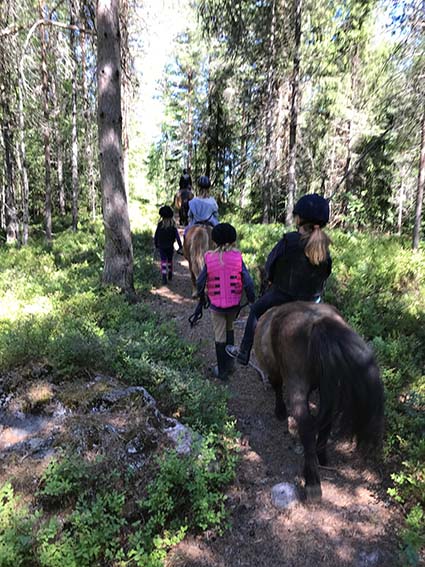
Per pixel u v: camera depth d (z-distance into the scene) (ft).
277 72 53.47
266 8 50.96
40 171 100.07
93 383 15.10
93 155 84.43
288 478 13.16
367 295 25.66
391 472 12.93
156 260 41.78
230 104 73.10
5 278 32.68
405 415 14.61
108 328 22.56
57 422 13.32
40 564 9.47
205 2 52.29
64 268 37.65
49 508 10.80
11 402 14.08
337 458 13.88
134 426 13.08
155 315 25.70
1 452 12.32
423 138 35.94
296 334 11.39
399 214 68.59
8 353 15.71
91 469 11.48
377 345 18.81
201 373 19.24
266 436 15.12
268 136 56.90
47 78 50.03
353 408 9.94
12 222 64.23
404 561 10.15
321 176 70.79
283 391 17.56
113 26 25.59
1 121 54.08
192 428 13.97
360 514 11.70
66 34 51.01
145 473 11.86
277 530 11.37
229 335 18.37
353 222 53.36
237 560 10.56
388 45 59.62
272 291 14.60
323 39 51.72
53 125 57.16
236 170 69.51
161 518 10.77
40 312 22.86
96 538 9.86
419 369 17.71
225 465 13.11
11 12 40.98
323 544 10.93
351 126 61.36
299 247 13.60
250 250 38.32
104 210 27.81
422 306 24.63
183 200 59.57
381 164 65.26
